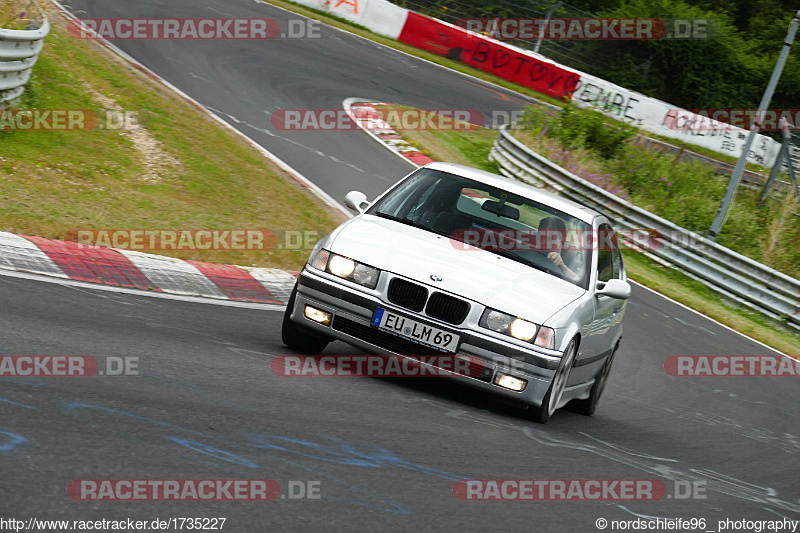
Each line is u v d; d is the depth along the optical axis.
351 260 20.67
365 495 13.23
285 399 17.42
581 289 22.22
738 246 63.59
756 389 35.41
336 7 98.69
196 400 16.03
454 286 20.08
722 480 20.38
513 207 23.78
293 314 21.25
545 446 19.02
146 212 35.12
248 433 14.78
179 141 46.78
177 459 12.95
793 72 128.12
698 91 123.62
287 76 70.38
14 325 18.69
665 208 65.56
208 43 72.50
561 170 62.44
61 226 29.80
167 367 17.89
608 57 120.69
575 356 21.91
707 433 26.14
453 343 19.75
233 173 44.75
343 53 83.31
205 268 30.17
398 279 20.19
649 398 29.69
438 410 19.62
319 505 12.42
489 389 20.06
